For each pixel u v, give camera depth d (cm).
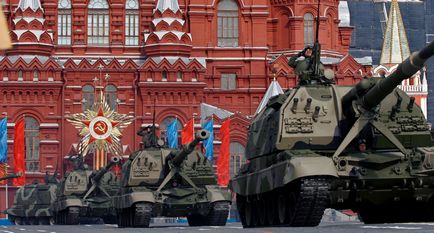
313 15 16750
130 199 7294
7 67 15925
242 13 16700
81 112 16012
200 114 16112
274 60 16525
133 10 16562
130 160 7862
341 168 4516
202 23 16638
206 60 16575
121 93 16062
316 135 4803
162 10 16338
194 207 7412
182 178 7456
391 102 4834
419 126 4809
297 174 4328
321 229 3653
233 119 15962
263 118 5250
